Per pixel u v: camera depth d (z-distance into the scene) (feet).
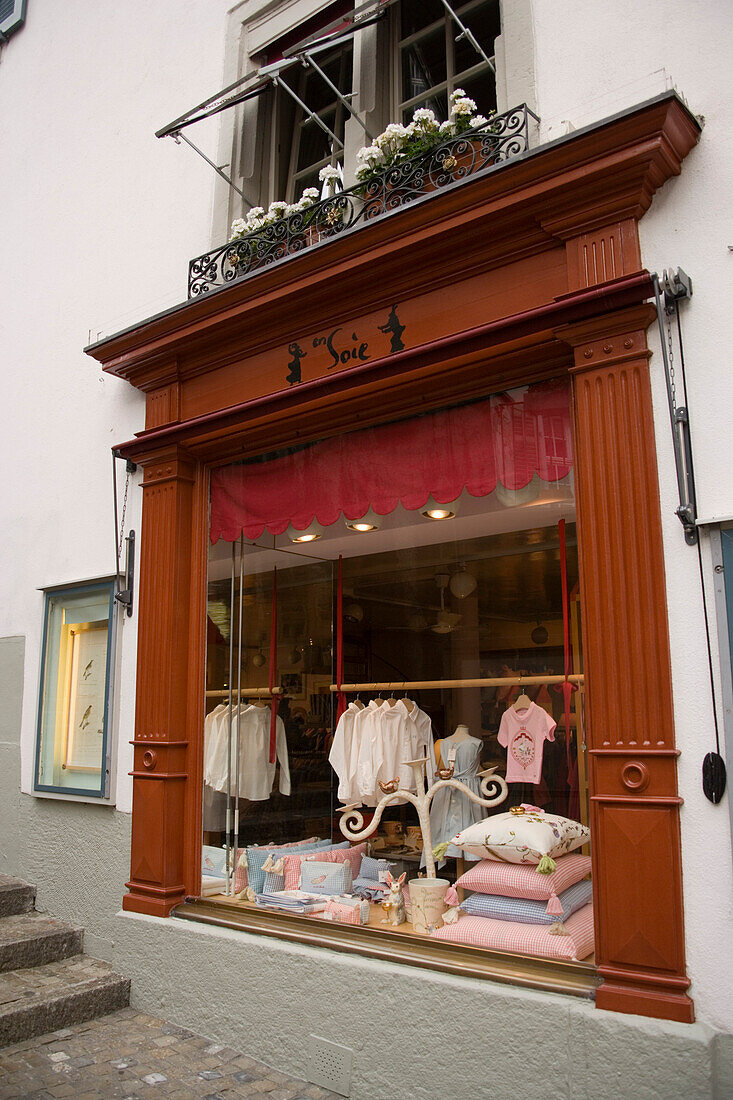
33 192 24.31
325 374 15.26
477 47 14.02
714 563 10.62
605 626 11.30
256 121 19.02
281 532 16.70
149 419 18.44
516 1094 10.84
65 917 18.44
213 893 16.25
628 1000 10.32
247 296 15.87
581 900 11.80
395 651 15.42
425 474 14.53
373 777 15.38
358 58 16.94
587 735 11.44
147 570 17.87
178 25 20.75
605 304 11.64
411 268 13.88
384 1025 12.23
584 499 11.77
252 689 17.19
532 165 12.06
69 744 19.44
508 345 12.65
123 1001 15.98
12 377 23.61
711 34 11.73
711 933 10.06
